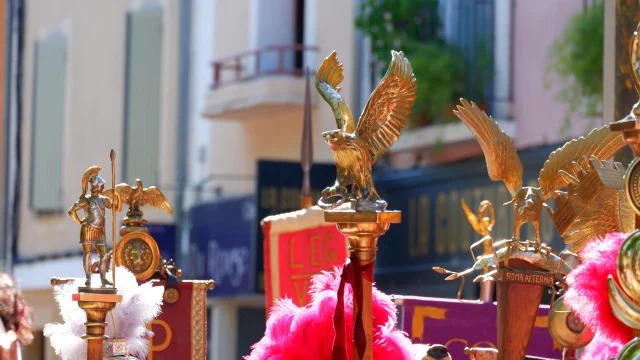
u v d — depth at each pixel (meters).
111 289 2.51
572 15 12.40
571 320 2.62
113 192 2.53
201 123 17.67
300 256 3.57
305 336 2.53
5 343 4.68
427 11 14.28
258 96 15.94
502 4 13.41
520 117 13.14
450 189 13.63
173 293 3.19
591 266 2.18
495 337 3.19
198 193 17.61
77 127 18.09
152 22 17.78
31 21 18.16
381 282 14.69
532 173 12.73
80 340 2.67
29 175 18.11
